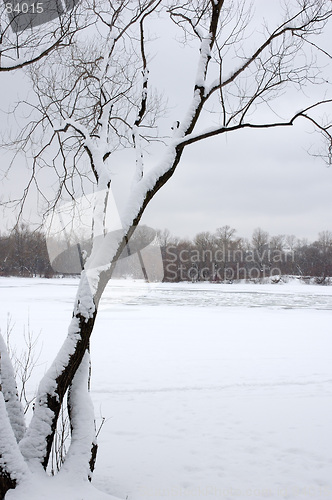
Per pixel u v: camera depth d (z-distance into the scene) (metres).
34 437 3.50
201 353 12.99
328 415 7.39
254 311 27.98
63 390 3.63
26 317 21.59
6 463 3.11
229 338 16.12
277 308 30.83
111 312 25.50
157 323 20.31
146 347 13.93
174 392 8.80
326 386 9.36
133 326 19.09
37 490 3.14
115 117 5.00
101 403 8.05
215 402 8.13
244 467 5.39
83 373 3.94
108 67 4.88
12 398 3.66
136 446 6.07
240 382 9.61
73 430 3.74
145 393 8.71
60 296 36.75
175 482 4.95
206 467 5.39
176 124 4.36
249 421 7.09
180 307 30.09
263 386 9.32
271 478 5.09
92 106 5.02
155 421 7.09
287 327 19.72
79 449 3.63
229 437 6.39
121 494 4.61
